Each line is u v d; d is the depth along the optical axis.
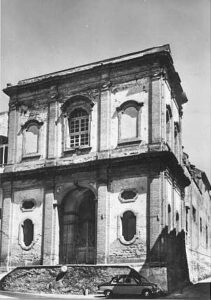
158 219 35.22
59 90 41.88
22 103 43.44
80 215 40.41
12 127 43.22
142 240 35.53
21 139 42.75
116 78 39.69
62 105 41.38
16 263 39.81
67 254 39.22
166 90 39.50
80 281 35.31
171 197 39.06
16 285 37.41
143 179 36.59
